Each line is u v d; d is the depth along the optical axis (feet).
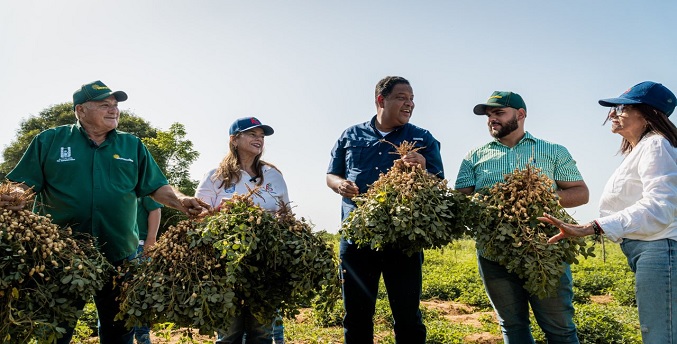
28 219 13.48
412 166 15.55
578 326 31.42
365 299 17.13
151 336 28.25
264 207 17.11
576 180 17.04
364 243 15.44
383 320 35.45
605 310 39.78
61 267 13.60
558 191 16.84
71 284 13.29
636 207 12.99
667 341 12.67
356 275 17.11
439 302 50.49
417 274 16.81
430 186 15.19
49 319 13.23
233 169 17.28
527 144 17.16
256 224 14.44
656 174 12.95
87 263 13.87
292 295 14.71
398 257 16.75
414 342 16.89
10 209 13.51
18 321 12.72
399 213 14.40
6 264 12.76
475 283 56.49
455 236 15.76
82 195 15.96
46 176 16.12
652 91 13.58
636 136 13.98
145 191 17.48
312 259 14.51
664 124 13.55
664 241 12.98
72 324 13.55
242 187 17.24
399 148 16.22
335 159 18.97
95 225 16.08
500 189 15.55
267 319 15.40
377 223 14.76
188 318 13.64
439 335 29.09
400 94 17.26
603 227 13.16
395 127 17.90
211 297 13.42
